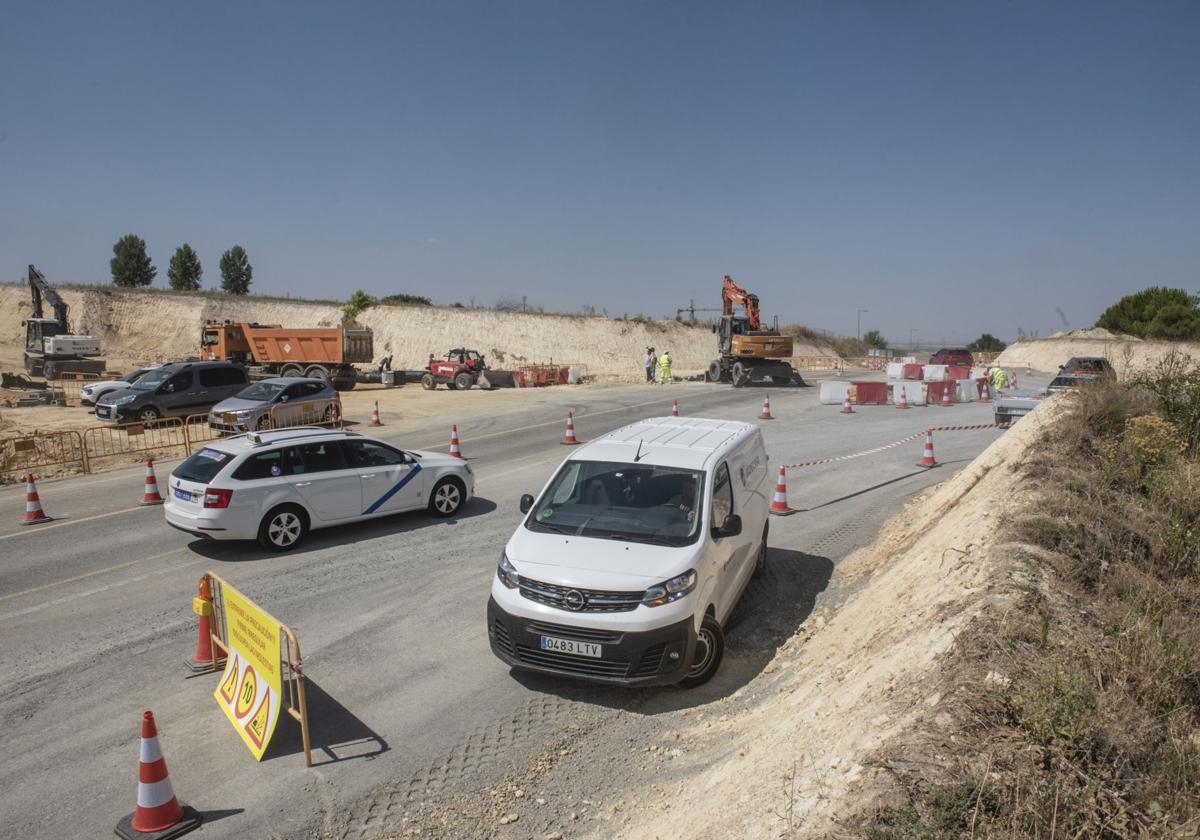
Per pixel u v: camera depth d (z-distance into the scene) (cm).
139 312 5812
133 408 2180
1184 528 638
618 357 6500
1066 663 418
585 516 707
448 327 6262
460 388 3569
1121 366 1080
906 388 2669
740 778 438
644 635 595
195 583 912
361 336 3528
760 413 2492
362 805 491
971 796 327
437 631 769
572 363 6241
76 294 5662
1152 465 776
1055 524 619
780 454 1738
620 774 521
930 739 372
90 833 467
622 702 627
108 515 1252
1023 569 551
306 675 676
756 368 3547
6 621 802
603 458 766
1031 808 318
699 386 3659
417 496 1164
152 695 640
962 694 404
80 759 547
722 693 639
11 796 504
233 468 996
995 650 444
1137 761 356
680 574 620
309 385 2114
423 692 645
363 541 1076
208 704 624
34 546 1072
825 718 462
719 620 689
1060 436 859
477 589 886
